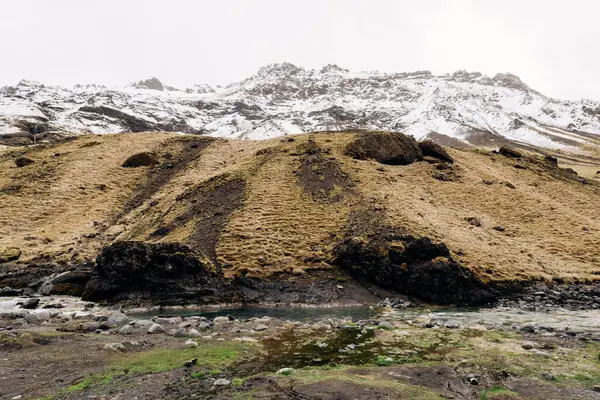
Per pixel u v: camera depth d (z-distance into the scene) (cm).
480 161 7181
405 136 6812
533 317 2175
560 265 3541
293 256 3316
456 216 4478
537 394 985
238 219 4009
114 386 1009
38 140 18038
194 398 934
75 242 4184
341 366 1209
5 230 4369
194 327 1806
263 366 1205
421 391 981
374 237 3306
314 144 6488
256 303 2719
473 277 2852
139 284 2742
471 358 1295
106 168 6556
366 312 2411
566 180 6912
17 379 1043
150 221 4622
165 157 7294
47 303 2603
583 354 1342
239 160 6650
